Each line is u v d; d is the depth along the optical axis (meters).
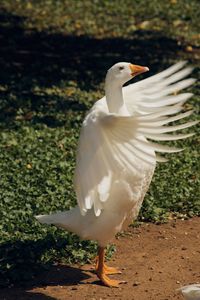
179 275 11.70
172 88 11.73
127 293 11.13
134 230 13.24
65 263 12.05
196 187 14.66
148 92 11.76
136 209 11.38
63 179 14.80
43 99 20.45
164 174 15.15
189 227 13.38
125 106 11.46
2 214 13.20
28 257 11.88
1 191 14.15
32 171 15.22
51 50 26.00
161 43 26.73
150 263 12.10
